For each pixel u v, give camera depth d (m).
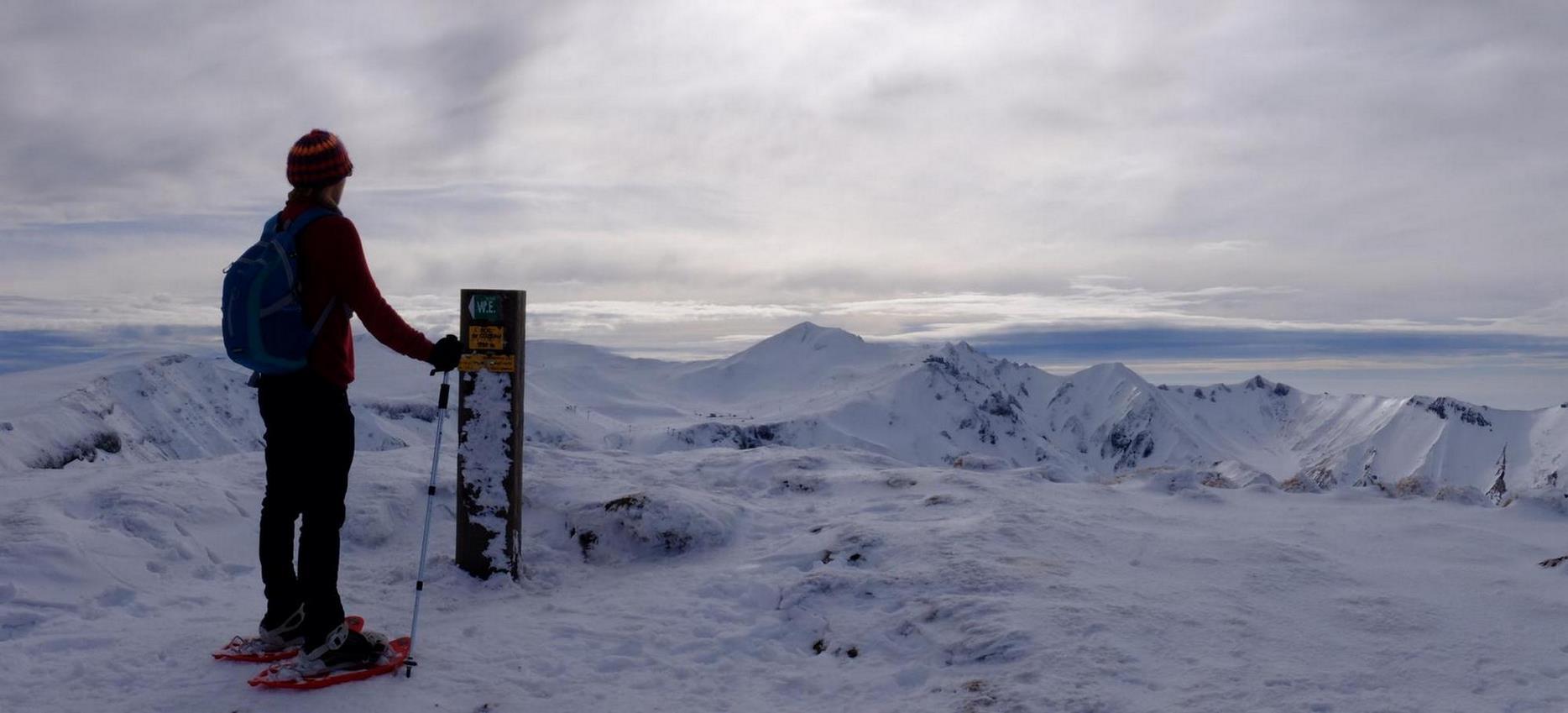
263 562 4.38
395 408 166.00
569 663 4.77
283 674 4.16
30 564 5.70
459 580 6.24
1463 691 4.07
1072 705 3.96
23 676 4.28
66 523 6.39
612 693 4.44
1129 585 5.61
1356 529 7.17
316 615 4.18
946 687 4.35
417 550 7.14
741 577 6.15
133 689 4.18
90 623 5.10
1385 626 4.88
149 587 5.93
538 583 6.52
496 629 5.22
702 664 4.85
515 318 6.30
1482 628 4.84
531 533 7.43
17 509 6.52
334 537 4.21
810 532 7.24
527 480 8.11
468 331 6.30
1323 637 4.75
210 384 146.62
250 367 4.03
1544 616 4.99
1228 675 4.27
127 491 7.14
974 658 4.61
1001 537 6.57
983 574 5.68
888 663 4.77
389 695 4.18
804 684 4.60
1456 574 5.86
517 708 4.19
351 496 7.57
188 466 8.66
